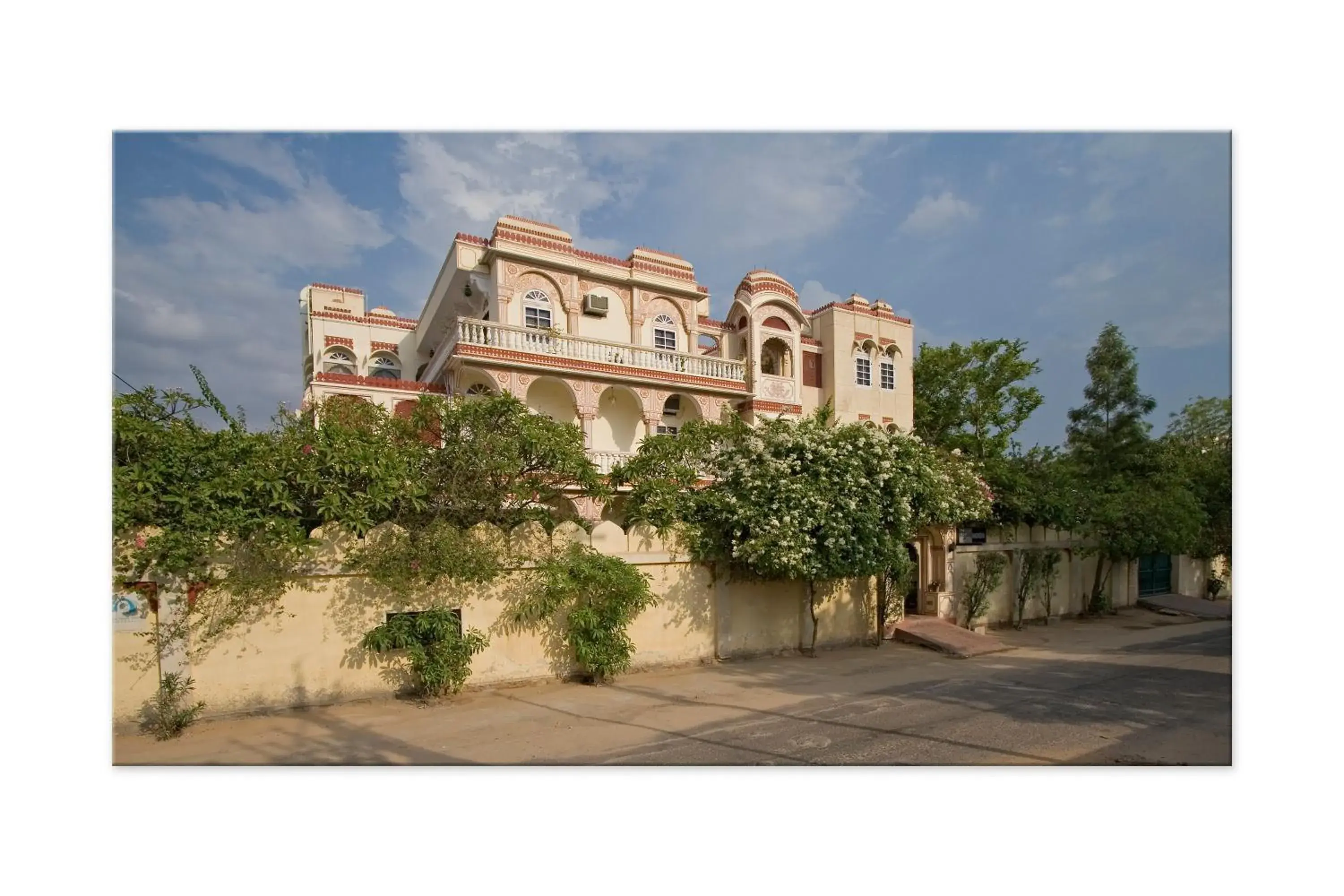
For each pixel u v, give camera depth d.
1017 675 11.47
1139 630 17.97
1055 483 19.67
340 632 8.84
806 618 13.52
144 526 7.73
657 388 19.94
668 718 8.49
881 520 12.61
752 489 12.15
